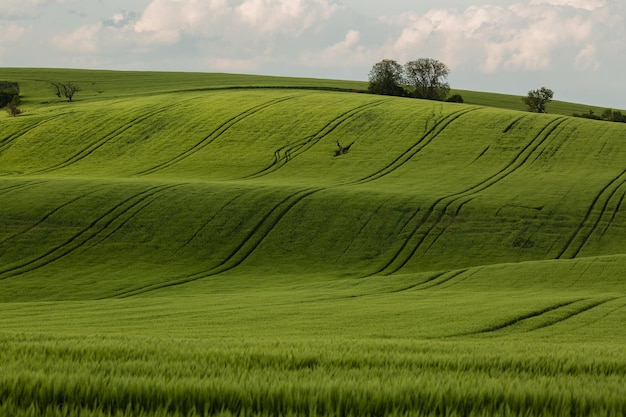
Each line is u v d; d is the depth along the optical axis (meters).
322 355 16.47
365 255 94.50
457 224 103.31
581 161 134.88
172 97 187.12
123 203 104.50
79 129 161.12
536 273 73.12
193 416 9.82
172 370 13.13
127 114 169.50
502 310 52.91
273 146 146.62
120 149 149.75
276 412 10.26
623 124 159.38
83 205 102.81
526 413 10.32
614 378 14.09
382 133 151.00
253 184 116.75
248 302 61.81
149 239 95.25
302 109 167.50
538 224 104.06
